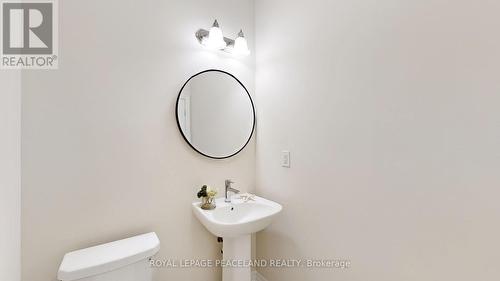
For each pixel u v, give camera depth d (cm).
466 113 86
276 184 175
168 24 154
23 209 115
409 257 102
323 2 138
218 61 176
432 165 95
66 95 124
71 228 126
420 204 99
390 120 108
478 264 84
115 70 137
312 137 146
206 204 154
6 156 95
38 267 119
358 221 122
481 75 82
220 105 175
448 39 89
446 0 90
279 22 171
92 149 130
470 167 85
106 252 122
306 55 149
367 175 117
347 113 126
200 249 168
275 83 175
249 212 166
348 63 125
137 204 144
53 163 121
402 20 103
